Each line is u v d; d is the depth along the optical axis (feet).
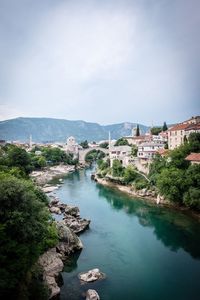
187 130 373.61
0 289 87.45
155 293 118.11
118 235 186.19
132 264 144.56
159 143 426.92
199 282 127.34
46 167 587.27
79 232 190.49
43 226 111.24
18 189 102.12
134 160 393.91
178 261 148.36
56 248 149.89
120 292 118.32
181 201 248.93
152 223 210.59
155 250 162.09
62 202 281.95
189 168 251.80
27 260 97.19
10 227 94.94
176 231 191.83
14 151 335.88
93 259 150.00
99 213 241.35
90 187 372.79
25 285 99.50
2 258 87.97
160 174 282.36
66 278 129.29
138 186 317.01
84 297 113.19
